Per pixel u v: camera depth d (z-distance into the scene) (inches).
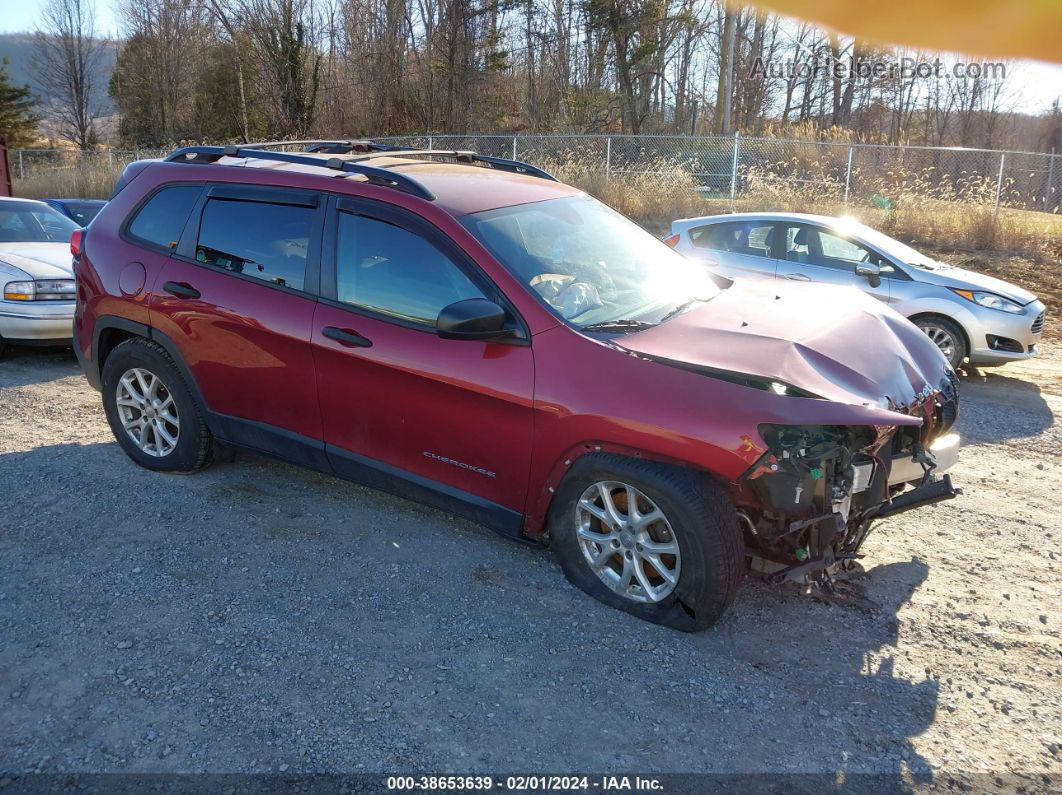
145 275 185.8
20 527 169.8
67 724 113.7
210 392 181.2
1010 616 145.0
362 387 157.9
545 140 828.6
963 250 591.5
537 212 167.6
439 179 168.7
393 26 1492.4
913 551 168.9
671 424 128.0
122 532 168.7
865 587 153.7
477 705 119.6
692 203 694.5
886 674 128.6
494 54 1437.0
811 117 1601.9
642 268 169.6
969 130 1589.6
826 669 129.3
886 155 720.3
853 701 122.1
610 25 1286.9
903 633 139.4
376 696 121.0
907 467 149.6
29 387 270.2
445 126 1457.9
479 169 188.4
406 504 185.0
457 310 137.2
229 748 109.9
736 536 130.9
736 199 708.0
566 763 108.8
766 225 347.9
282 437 173.5
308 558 160.2
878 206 659.4
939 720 118.5
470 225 152.3
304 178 169.3
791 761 110.0
